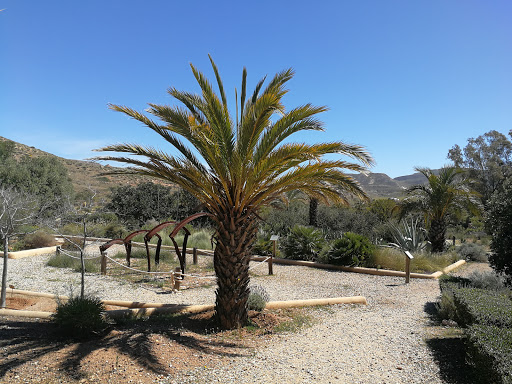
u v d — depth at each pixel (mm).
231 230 6000
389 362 4867
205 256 14609
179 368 4352
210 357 4750
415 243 14984
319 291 9461
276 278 11102
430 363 4832
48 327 5898
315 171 5719
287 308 7617
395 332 6199
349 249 12633
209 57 5895
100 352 4707
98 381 3986
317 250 13750
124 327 6004
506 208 8555
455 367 4699
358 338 5859
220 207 6164
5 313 6609
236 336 5719
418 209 15820
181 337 5375
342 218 20141
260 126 5570
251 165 5781
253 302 7148
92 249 14648
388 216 21500
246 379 4188
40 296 8156
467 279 9414
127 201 22172
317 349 5293
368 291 9539
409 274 10727
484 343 4188
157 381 4020
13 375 4105
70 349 4848
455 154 45281
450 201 15297
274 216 20391
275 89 5918
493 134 43406
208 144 5570
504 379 3508
